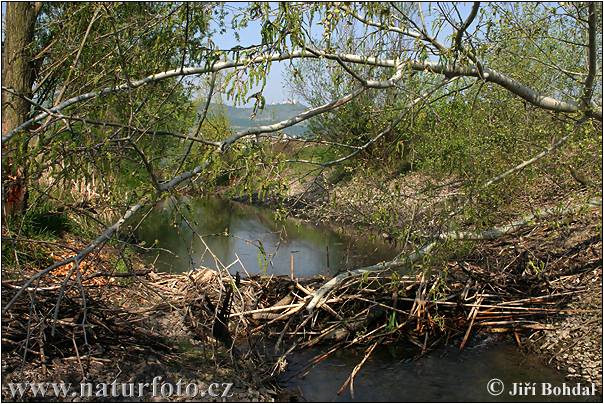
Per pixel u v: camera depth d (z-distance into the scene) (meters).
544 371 6.08
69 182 4.90
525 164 7.09
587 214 8.55
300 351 6.56
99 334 5.44
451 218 6.93
